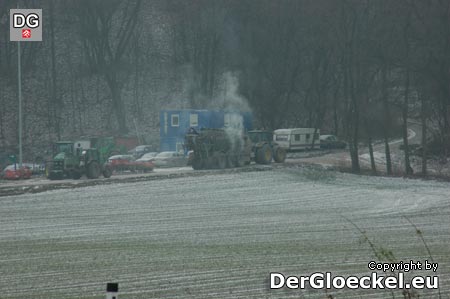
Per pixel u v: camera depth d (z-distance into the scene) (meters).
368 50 197.25
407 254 74.56
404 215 110.69
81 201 128.62
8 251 79.62
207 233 93.12
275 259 72.56
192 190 145.75
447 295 55.91
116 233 93.75
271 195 140.12
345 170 196.38
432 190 150.62
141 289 59.53
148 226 100.25
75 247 82.31
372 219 106.00
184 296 56.81
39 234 92.94
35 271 67.88
